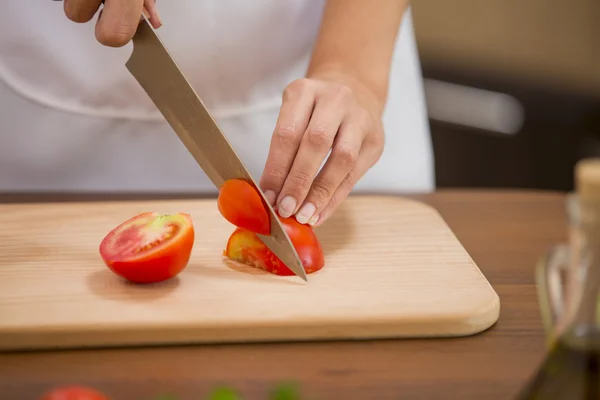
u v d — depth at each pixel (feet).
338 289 2.76
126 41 2.76
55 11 3.46
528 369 2.52
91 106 3.59
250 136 3.73
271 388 2.44
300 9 3.59
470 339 2.64
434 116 5.85
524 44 5.49
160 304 2.67
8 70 3.53
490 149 5.70
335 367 2.52
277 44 3.61
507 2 5.45
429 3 5.70
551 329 2.19
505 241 3.20
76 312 2.62
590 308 2.13
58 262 2.89
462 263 2.92
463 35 5.67
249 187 2.79
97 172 3.70
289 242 2.77
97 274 2.82
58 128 3.62
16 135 3.63
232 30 3.54
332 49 3.28
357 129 2.90
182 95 2.82
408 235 3.11
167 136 3.66
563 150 5.51
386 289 2.76
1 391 2.41
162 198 3.47
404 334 2.63
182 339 2.59
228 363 2.53
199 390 2.43
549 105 5.45
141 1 2.75
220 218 3.22
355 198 3.41
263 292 2.74
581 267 2.13
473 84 5.65
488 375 2.49
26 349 2.56
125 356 2.55
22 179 3.70
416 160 3.94
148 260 2.71
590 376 2.11
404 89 3.87
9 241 3.01
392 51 3.36
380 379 2.47
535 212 3.46
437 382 2.47
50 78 3.55
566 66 5.41
